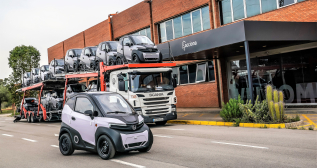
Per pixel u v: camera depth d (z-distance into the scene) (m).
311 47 17.12
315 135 9.52
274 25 14.59
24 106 27.02
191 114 20.45
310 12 16.59
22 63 44.03
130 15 30.88
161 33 27.83
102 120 7.52
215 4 22.06
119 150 7.25
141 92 13.75
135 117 7.82
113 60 16.91
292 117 12.77
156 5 27.58
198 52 18.34
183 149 8.40
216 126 13.70
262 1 19.17
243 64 21.30
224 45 15.37
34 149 10.11
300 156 6.77
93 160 7.57
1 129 19.56
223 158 6.97
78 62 20.69
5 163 7.92
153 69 14.19
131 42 15.52
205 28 23.45
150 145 7.86
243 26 14.24
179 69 26.80
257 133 10.59
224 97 22.58
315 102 17.38
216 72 22.97
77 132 8.16
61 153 8.95
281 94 12.48
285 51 18.48
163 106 14.30
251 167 6.02
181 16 25.52
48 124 22.09
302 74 17.94
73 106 8.48
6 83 43.69
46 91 24.55
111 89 15.05
